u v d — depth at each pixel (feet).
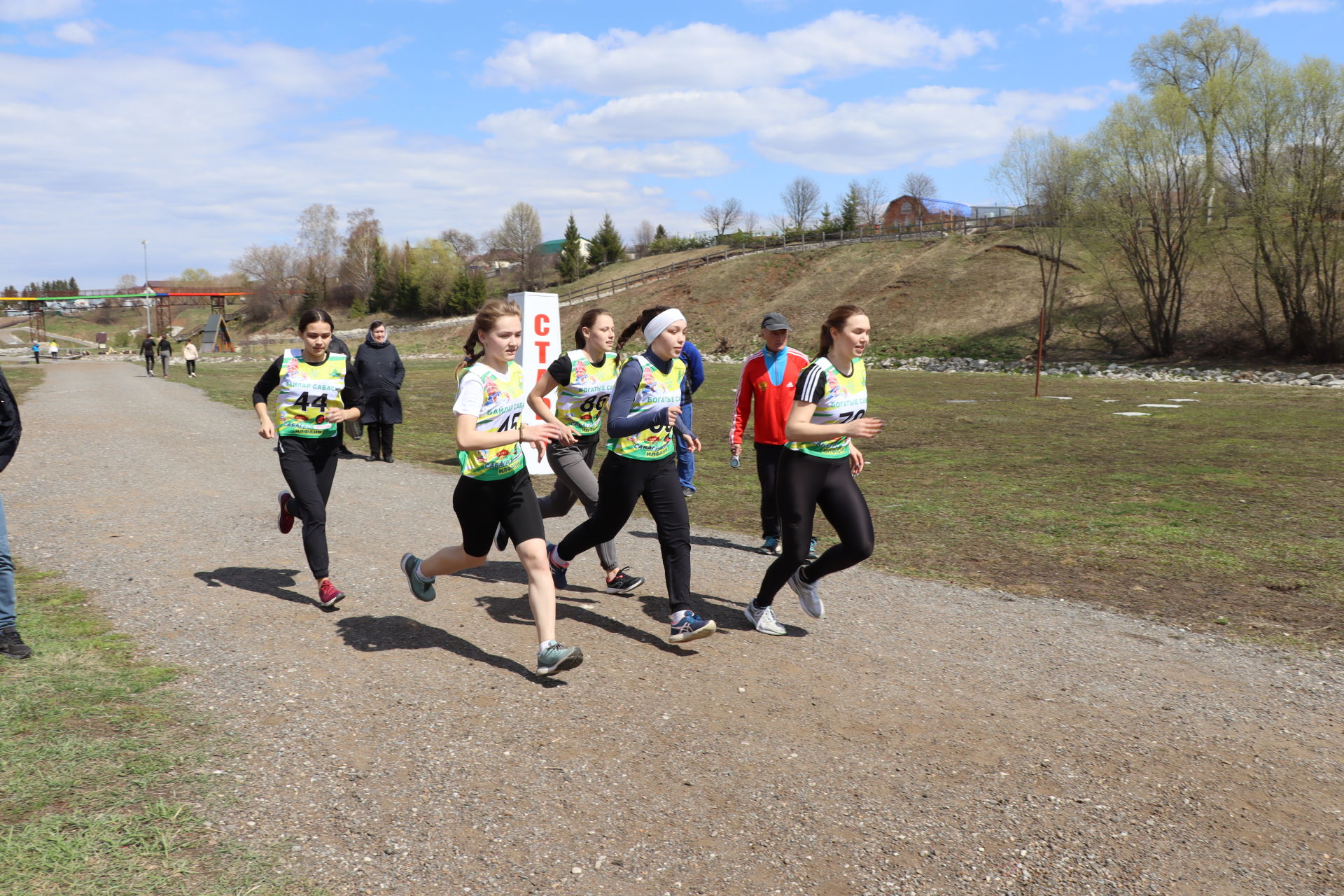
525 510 13.24
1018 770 10.67
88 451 37.29
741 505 29.12
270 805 9.35
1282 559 21.54
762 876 8.43
